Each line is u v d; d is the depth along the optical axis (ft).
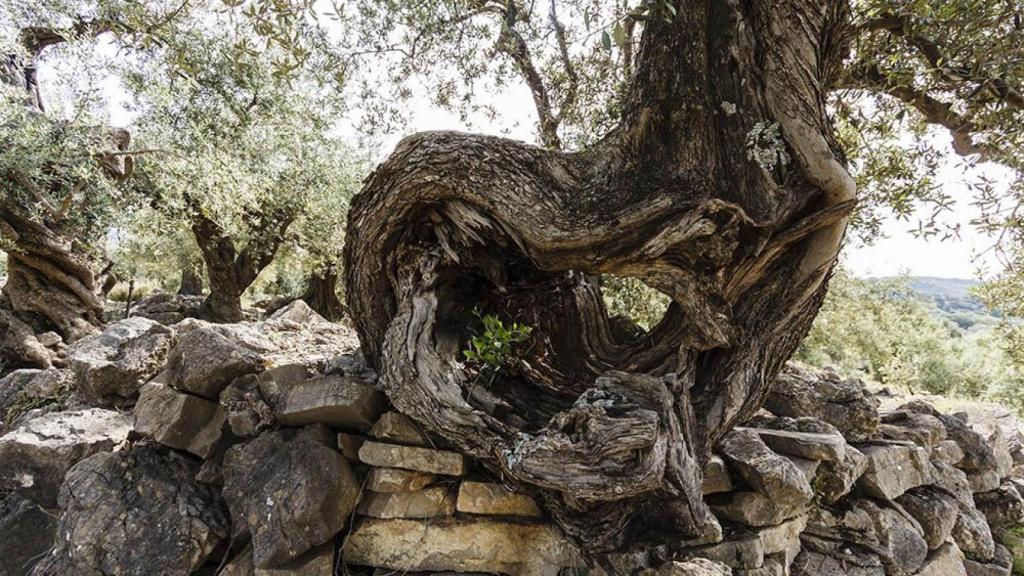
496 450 10.22
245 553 11.21
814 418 14.85
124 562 10.74
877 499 13.92
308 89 36.24
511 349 12.41
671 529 11.23
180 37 20.16
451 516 11.67
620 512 10.58
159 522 11.27
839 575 12.33
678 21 10.12
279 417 12.34
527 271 12.05
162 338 16.31
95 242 27.63
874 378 42.63
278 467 11.60
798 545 12.75
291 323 19.24
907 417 17.38
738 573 10.92
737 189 9.83
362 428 12.55
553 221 10.16
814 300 11.03
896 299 39.55
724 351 10.74
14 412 16.49
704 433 10.40
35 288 26.61
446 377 11.03
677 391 10.17
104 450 13.23
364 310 13.01
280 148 36.60
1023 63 10.45
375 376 13.38
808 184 9.82
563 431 9.48
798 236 10.02
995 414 23.82
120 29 10.85
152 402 13.08
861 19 12.37
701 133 10.03
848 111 15.23
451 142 10.90
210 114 32.60
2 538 12.02
